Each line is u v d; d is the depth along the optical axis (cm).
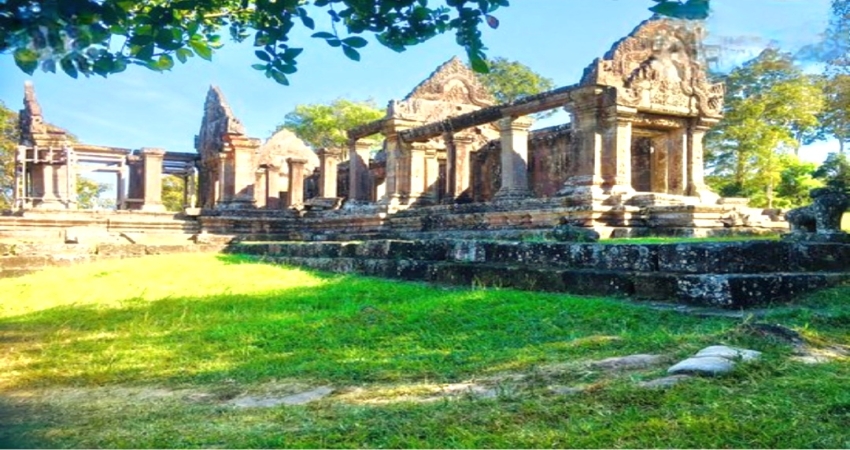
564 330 670
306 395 506
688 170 1762
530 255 1006
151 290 1213
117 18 303
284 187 3650
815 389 407
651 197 1514
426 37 376
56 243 1973
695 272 761
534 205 1645
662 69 1669
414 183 2231
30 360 683
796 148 3141
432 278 1145
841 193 858
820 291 717
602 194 1534
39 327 887
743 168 3100
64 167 2711
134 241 2247
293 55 382
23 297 1192
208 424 425
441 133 2108
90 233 2219
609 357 538
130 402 509
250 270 1487
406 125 2242
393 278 1243
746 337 548
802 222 870
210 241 2364
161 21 360
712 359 468
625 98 1581
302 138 4991
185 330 816
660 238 1256
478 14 362
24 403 511
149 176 2709
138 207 3000
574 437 350
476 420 391
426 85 2459
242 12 439
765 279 703
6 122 3628
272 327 794
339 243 1545
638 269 831
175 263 1662
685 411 379
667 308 714
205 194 3209
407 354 625
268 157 3647
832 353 518
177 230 2553
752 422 355
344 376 555
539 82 3597
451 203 2195
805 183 3106
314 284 1205
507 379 499
